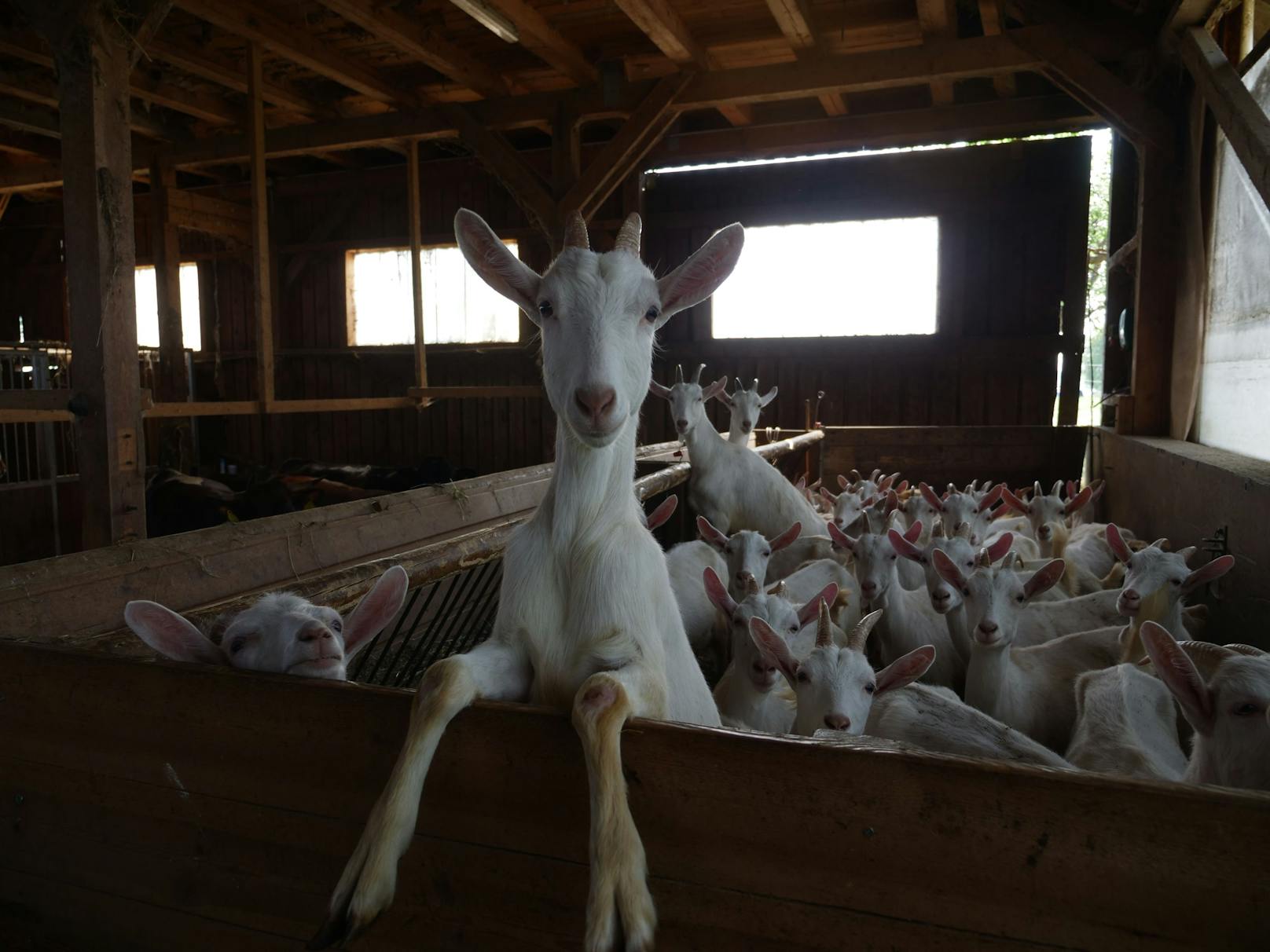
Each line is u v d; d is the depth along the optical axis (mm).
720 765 1330
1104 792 1126
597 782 1316
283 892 1655
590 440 1747
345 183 14039
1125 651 3785
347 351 14305
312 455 14828
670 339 13344
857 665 2744
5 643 1862
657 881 1385
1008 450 9555
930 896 1229
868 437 9945
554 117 9016
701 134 11258
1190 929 1104
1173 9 6570
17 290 16219
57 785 1825
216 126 11477
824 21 8156
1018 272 11805
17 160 12734
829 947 1295
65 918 1875
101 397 4516
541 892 1468
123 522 4594
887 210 12219
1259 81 6113
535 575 1856
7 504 7488
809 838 1286
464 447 14047
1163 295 7684
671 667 2008
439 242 13680
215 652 1945
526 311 2033
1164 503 6168
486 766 1480
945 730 2895
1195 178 7035
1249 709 2012
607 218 13016
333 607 2676
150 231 15297
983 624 3426
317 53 8188
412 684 4082
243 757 1646
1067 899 1156
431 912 1557
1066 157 11453
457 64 8414
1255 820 1068
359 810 1561
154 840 1753
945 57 7832
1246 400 5875
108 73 4469
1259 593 4137
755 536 4602
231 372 15039
